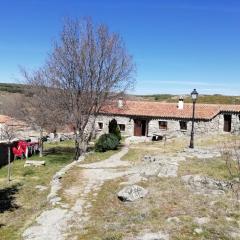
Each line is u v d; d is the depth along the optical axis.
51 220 12.31
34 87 35.44
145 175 17.73
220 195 13.90
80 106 31.52
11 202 16.36
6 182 21.20
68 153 37.78
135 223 11.34
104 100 32.56
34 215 13.43
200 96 112.88
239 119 44.94
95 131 45.59
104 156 27.27
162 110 46.03
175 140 37.06
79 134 31.95
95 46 31.75
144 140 41.25
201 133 43.56
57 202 14.33
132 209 12.86
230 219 11.38
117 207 13.39
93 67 31.58
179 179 16.36
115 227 11.13
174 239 9.92
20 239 11.02
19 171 25.61
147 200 13.63
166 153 27.05
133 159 25.56
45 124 35.22
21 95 37.91
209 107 46.31
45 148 41.81
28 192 18.23
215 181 15.50
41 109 34.25
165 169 18.36
